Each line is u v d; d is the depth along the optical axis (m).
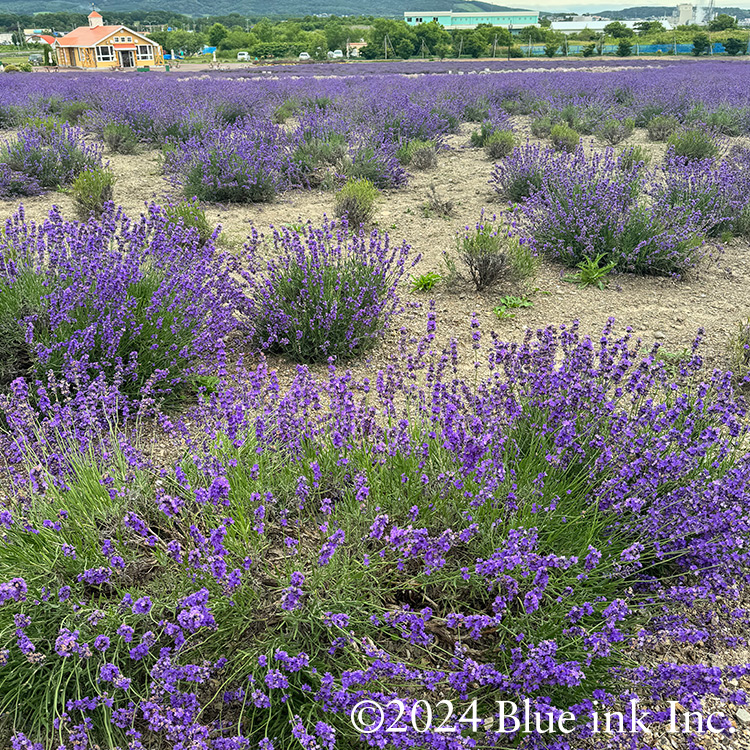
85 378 3.64
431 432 2.88
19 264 4.54
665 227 6.97
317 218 8.73
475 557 2.51
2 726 2.11
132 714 1.95
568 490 2.72
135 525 2.20
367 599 2.37
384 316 5.34
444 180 11.30
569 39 84.94
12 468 2.94
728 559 2.42
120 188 10.19
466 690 2.19
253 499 2.33
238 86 20.31
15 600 2.03
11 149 10.68
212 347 4.53
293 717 1.89
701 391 3.54
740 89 19.69
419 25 70.00
